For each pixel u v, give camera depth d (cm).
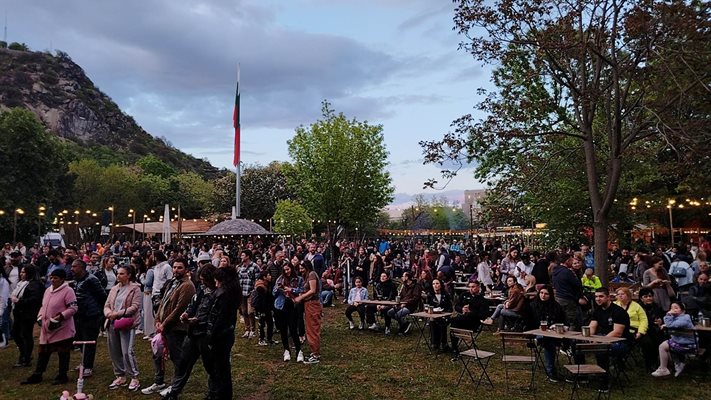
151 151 14725
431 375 819
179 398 687
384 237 4525
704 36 991
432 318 979
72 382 767
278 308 898
